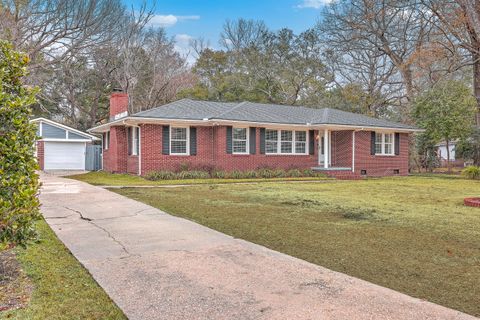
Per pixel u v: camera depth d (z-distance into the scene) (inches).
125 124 745.0
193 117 717.9
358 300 136.6
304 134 839.1
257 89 1518.2
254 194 467.5
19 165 151.2
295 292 143.8
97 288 146.8
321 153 870.4
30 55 919.7
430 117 983.0
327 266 183.6
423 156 1088.2
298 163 827.4
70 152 999.0
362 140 858.8
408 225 280.2
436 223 288.4
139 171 705.0
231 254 194.7
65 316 122.0
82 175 779.4
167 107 770.8
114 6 1070.4
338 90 1443.2
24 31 886.4
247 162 764.6
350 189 547.8
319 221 293.4
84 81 1412.4
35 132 166.1
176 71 1455.5
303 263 180.7
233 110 784.3
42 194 431.5
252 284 151.8
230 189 528.4
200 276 161.0
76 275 161.6
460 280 165.3
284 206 368.8
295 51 1609.3
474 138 960.9
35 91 164.4
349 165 846.5
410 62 1006.4
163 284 151.1
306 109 928.3
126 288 146.6
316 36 1517.0
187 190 511.2
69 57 1090.1
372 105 1314.0
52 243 213.6
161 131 710.5
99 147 1023.6
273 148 802.8
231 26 1734.7
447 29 927.0
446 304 139.8
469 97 973.2
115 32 1144.8
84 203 367.6
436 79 1054.4
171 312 125.3
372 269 179.3
